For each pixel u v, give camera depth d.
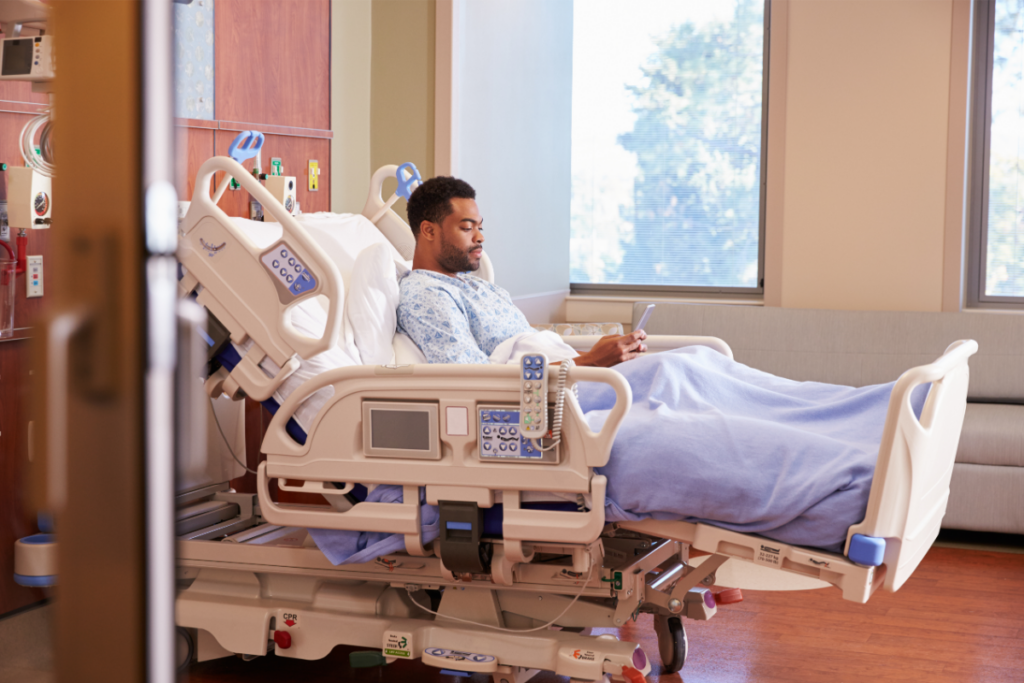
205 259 2.02
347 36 3.71
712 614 2.22
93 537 0.50
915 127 3.89
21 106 2.31
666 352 2.19
